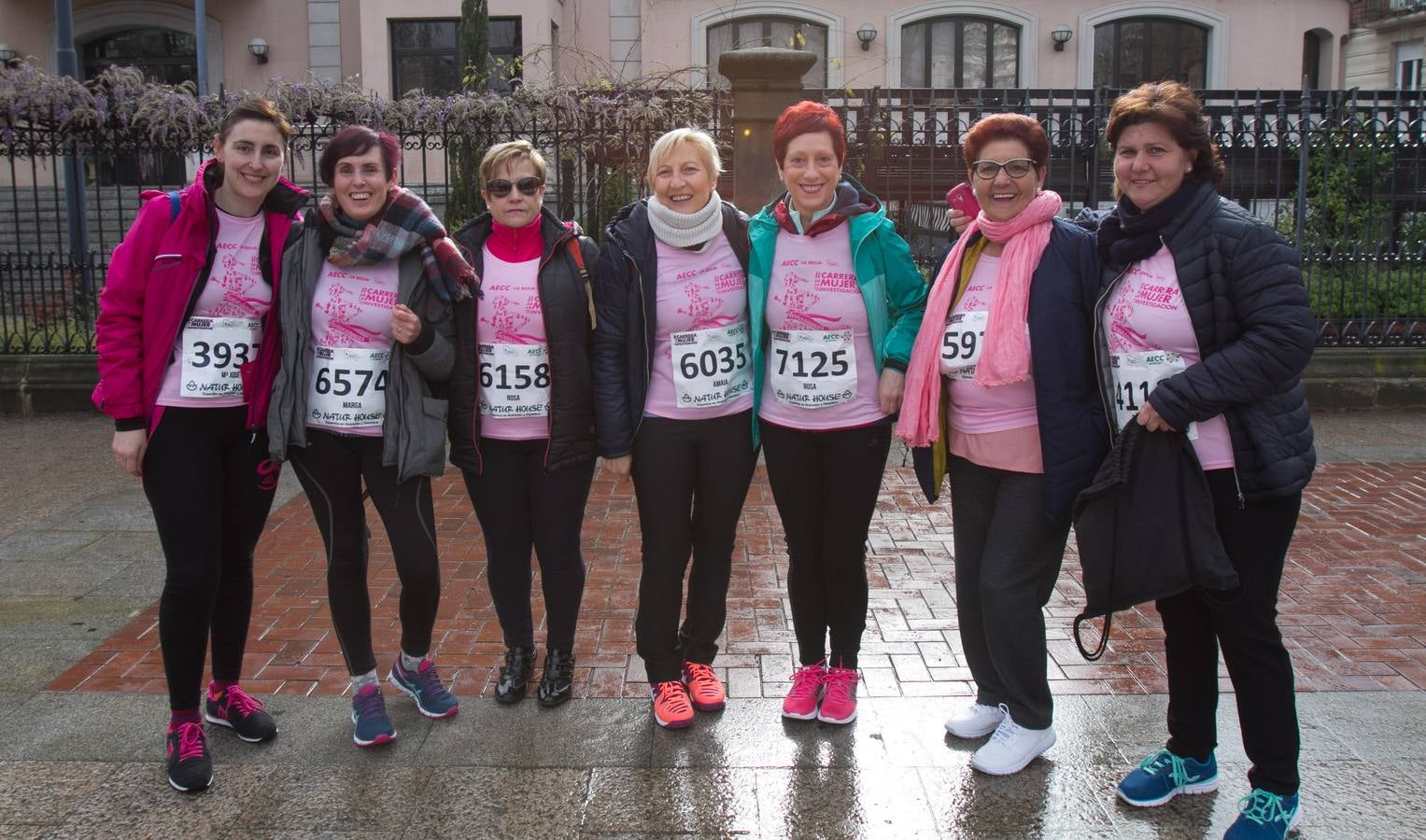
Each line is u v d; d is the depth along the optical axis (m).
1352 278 8.86
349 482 3.28
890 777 3.16
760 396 3.42
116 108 8.30
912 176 8.85
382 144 3.15
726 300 3.33
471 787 3.11
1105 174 9.73
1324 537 5.37
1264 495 2.67
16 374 8.45
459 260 3.21
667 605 3.44
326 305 3.16
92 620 4.36
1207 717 2.99
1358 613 4.39
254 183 3.02
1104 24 18.61
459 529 5.60
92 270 8.65
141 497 6.17
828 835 2.87
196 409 3.09
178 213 3.03
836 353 3.27
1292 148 9.31
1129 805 3.00
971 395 3.10
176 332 3.04
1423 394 8.60
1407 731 3.40
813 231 3.26
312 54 18.67
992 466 3.10
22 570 4.95
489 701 3.64
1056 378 2.93
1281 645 2.79
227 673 3.40
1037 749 3.19
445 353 3.27
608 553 5.18
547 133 8.36
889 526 5.63
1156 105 2.69
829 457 3.36
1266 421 2.68
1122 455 2.76
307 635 4.22
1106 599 2.83
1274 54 18.62
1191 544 2.69
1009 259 2.99
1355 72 21.47
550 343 3.36
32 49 19.05
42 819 2.95
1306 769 3.17
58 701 3.63
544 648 4.08
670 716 3.41
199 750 3.12
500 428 3.42
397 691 3.72
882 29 18.33
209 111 8.45
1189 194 2.73
